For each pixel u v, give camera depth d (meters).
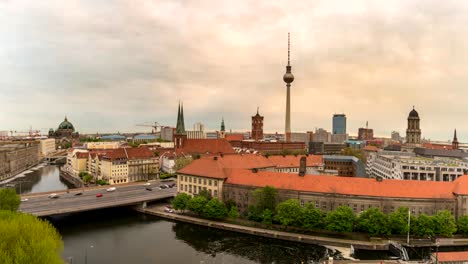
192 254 118.69
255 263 111.31
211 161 174.38
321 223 130.38
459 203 131.75
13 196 130.75
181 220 155.75
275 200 144.50
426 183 139.25
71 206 156.12
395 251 116.06
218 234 137.75
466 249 119.88
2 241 71.88
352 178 144.62
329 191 139.75
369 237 127.06
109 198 176.12
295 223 132.12
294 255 116.81
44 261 69.38
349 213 127.69
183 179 177.88
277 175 155.38
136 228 146.88
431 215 131.62
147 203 181.38
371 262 104.75
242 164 195.12
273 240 129.88
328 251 118.62
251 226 142.00
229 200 157.25
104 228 147.00
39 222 87.06
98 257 115.88
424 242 122.38
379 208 133.50
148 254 118.75
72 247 125.12
